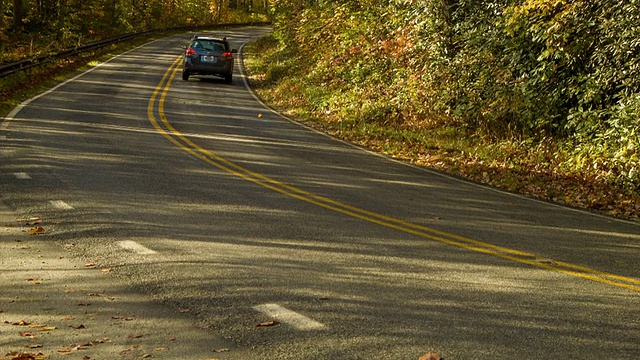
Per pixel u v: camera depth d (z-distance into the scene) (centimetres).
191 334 492
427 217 966
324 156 1527
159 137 1598
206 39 3086
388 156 1623
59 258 685
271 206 974
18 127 1591
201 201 979
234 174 1216
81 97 2272
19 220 830
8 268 647
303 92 2738
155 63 3759
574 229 953
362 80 2666
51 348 461
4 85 2334
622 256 799
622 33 1625
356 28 3075
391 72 2577
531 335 507
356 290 607
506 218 1003
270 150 1546
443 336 498
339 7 3391
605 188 1365
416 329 511
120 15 6303
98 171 1155
